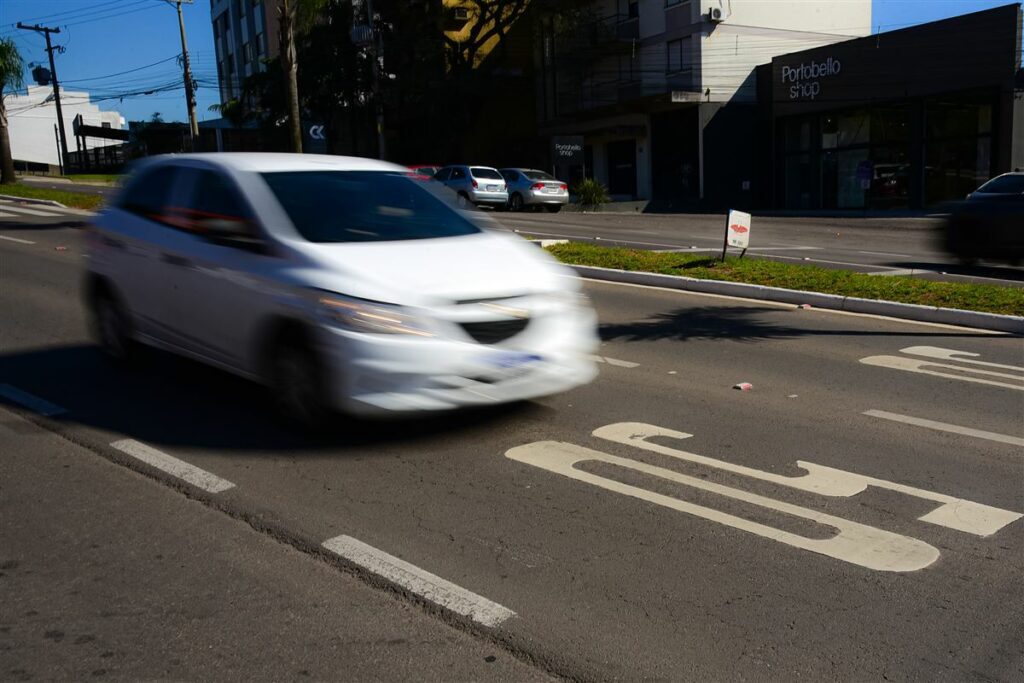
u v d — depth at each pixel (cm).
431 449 561
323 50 4303
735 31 3853
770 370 778
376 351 520
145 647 338
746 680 318
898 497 490
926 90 3142
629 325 977
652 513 466
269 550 421
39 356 804
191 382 716
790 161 3850
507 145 4841
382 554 416
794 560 413
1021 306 994
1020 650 338
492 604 371
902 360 818
